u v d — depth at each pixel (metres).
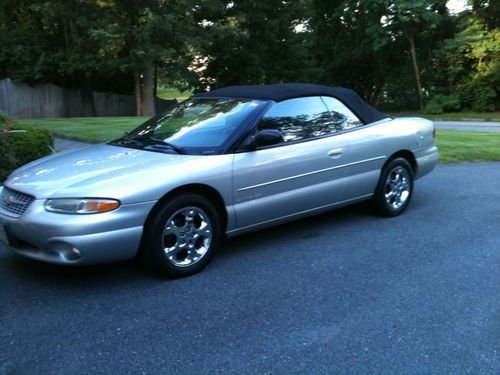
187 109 5.15
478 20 29.30
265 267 4.28
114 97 30.88
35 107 27.72
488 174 8.38
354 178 5.27
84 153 4.57
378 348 2.98
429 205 6.33
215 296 3.70
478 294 3.72
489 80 28.92
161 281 3.98
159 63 26.08
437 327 3.23
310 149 4.81
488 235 5.11
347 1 31.69
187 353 2.93
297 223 5.59
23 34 27.31
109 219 3.60
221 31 26.55
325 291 3.79
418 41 32.34
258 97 4.82
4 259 4.45
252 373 2.73
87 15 24.36
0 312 3.44
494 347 2.99
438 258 4.47
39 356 2.89
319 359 2.86
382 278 4.03
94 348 2.98
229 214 4.30
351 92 5.57
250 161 4.37
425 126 6.17
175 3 23.94
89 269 4.23
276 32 32.62
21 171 4.35
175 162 4.08
